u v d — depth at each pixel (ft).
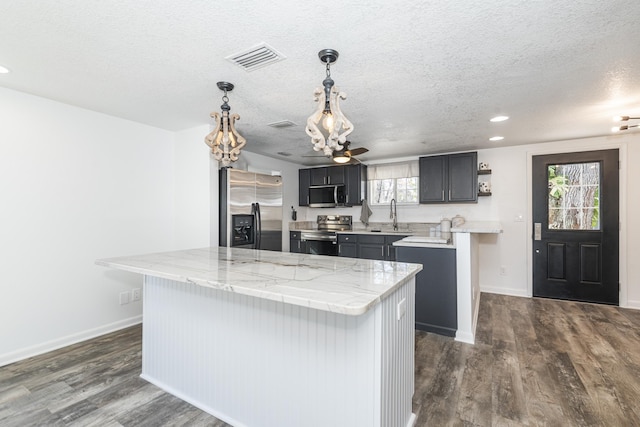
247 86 8.06
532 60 6.68
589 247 13.69
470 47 6.15
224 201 12.26
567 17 5.18
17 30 5.60
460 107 9.61
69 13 5.12
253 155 16.69
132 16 5.20
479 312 12.53
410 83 7.86
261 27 5.49
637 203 12.90
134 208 11.35
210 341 6.46
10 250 8.49
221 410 6.32
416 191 17.53
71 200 9.70
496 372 7.87
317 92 5.98
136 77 7.58
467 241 9.92
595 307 13.03
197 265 6.38
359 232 17.12
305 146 15.12
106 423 6.07
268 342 5.69
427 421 6.10
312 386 5.23
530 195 14.73
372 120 10.90
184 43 6.03
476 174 15.23
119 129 10.91
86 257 10.04
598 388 7.13
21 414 6.29
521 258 14.97
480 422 6.05
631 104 9.32
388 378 4.88
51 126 9.23
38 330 8.98
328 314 5.06
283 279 5.08
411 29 5.54
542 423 5.99
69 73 7.38
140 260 7.04
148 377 7.62
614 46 6.10
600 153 13.41
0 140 8.29
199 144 11.91
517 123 11.27
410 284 6.17
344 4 4.85
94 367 8.23
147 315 7.63
